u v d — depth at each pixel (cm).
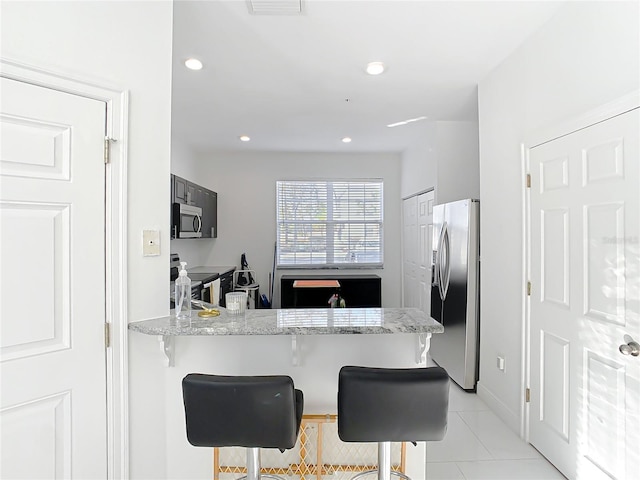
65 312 133
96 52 139
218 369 167
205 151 503
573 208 180
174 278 349
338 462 172
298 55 233
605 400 162
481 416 255
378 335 169
